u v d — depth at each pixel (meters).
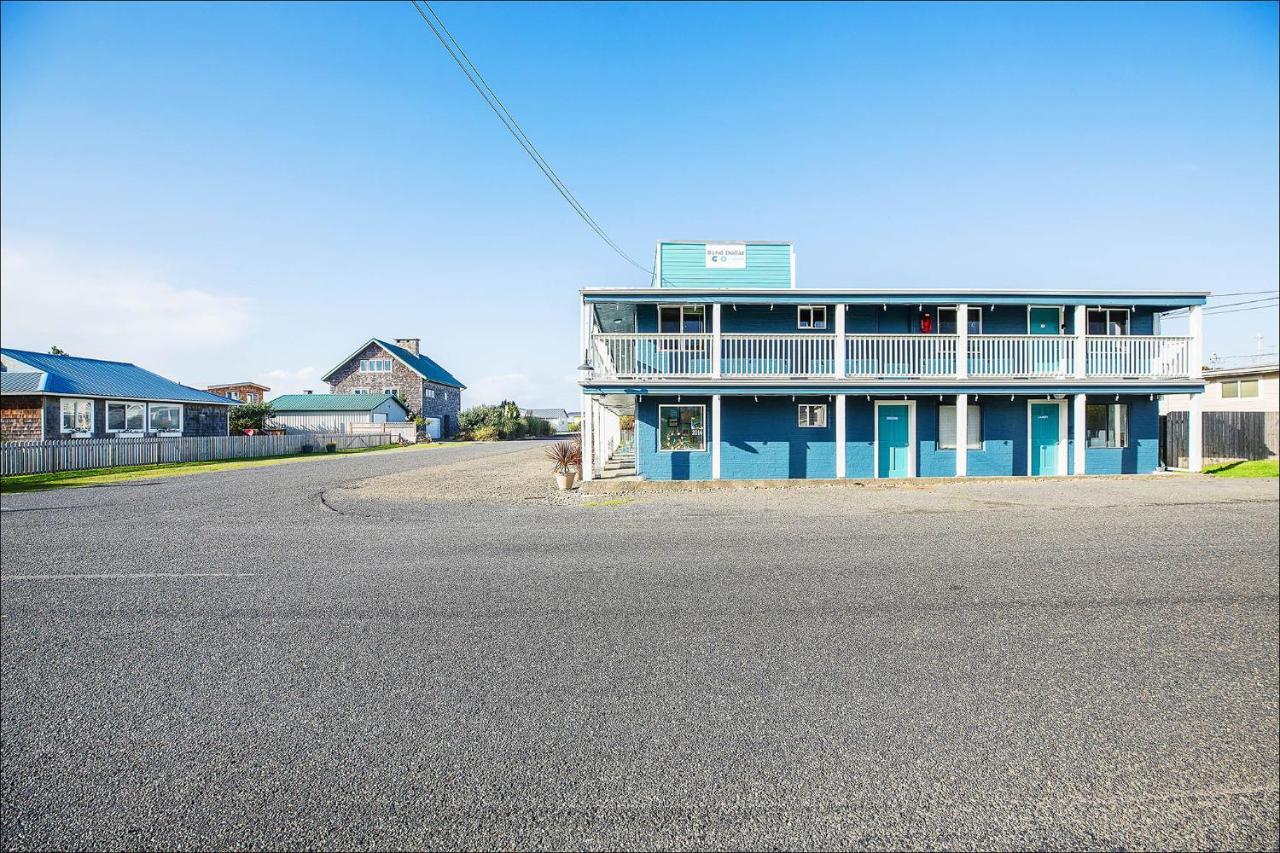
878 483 15.24
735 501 12.48
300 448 36.31
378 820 2.87
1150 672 4.25
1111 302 16.14
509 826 2.82
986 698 3.91
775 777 3.14
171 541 8.86
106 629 5.25
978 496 12.73
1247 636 4.85
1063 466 16.11
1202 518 9.72
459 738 3.52
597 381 15.67
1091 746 3.39
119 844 2.74
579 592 6.14
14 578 6.87
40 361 27.48
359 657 4.63
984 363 16.41
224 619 5.47
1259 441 19.45
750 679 4.19
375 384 53.09
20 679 4.31
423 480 17.31
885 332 17.05
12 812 2.95
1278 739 3.45
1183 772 3.17
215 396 34.09
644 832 2.78
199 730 3.63
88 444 22.59
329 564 7.42
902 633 4.96
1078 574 6.57
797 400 16.59
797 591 6.09
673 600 5.85
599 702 3.90
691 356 16.61
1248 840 2.71
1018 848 2.67
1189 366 16.23
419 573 6.96
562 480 14.66
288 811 2.94
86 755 3.40
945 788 3.05
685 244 19.34
